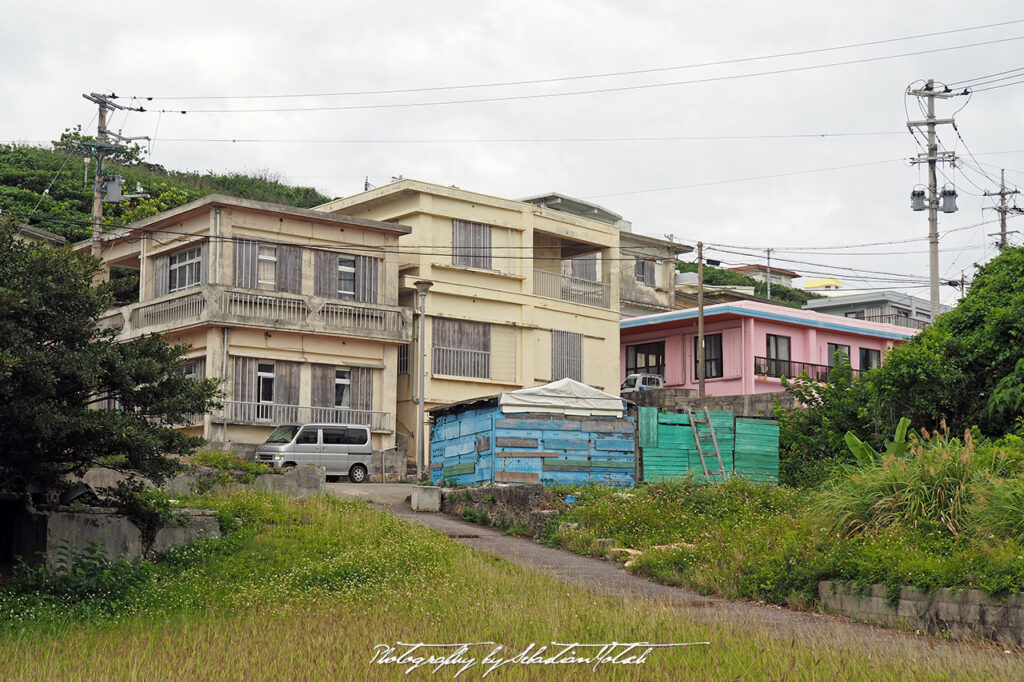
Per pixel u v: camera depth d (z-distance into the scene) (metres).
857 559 15.26
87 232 44.16
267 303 32.84
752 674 10.59
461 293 37.50
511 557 19.53
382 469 32.69
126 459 17.11
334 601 15.35
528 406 25.84
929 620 13.85
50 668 10.82
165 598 15.66
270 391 32.94
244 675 10.55
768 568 16.28
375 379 35.06
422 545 18.67
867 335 49.31
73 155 52.50
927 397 24.34
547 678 10.42
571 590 15.73
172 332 32.84
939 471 16.42
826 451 27.27
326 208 39.88
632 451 26.56
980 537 15.05
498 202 38.81
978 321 25.14
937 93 36.09
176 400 16.92
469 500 24.69
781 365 46.03
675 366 47.28
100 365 15.98
